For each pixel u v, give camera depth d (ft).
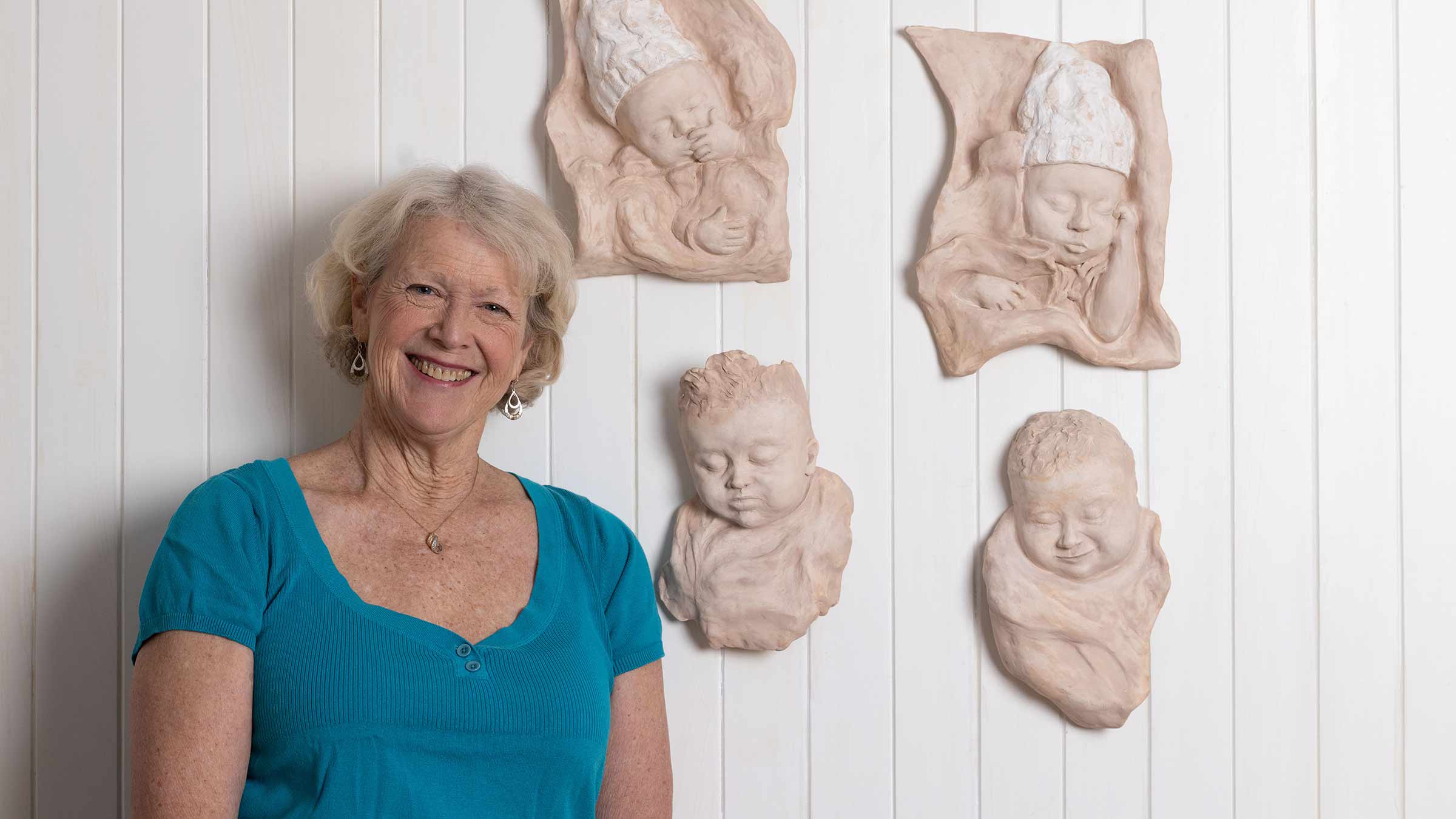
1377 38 6.03
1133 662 5.71
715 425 5.41
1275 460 5.99
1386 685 5.99
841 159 5.89
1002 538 5.77
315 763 4.22
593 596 5.07
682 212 5.66
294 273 5.71
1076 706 5.71
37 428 5.62
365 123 5.76
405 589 4.59
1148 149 5.74
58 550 5.60
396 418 4.75
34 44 5.68
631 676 5.13
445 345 4.64
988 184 5.74
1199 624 5.94
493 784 4.42
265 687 4.30
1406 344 6.05
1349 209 6.04
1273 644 5.96
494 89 5.79
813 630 5.81
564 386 5.78
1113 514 5.62
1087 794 5.88
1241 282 6.00
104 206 5.68
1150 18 6.02
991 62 5.85
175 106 5.71
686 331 5.82
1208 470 5.97
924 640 5.86
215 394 5.68
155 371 5.66
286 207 5.73
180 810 4.05
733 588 5.57
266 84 5.74
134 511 5.63
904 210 5.90
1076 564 5.66
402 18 5.79
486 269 4.72
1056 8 5.99
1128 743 5.90
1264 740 5.94
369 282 4.86
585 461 5.78
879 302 5.89
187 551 4.34
